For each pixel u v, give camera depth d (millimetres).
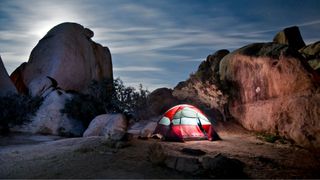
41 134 15648
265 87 13617
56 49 19438
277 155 9297
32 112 16234
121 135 10633
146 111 17938
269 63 13148
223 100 16172
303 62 12094
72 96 17734
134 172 6996
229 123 15672
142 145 10008
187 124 11727
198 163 7402
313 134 10438
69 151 9352
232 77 16031
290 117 11727
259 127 13742
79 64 20094
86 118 17188
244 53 14891
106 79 18844
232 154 9094
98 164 7680
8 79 17406
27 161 8445
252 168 7586
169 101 18422
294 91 11945
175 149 9539
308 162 8484
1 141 12945
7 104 15578
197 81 18250
